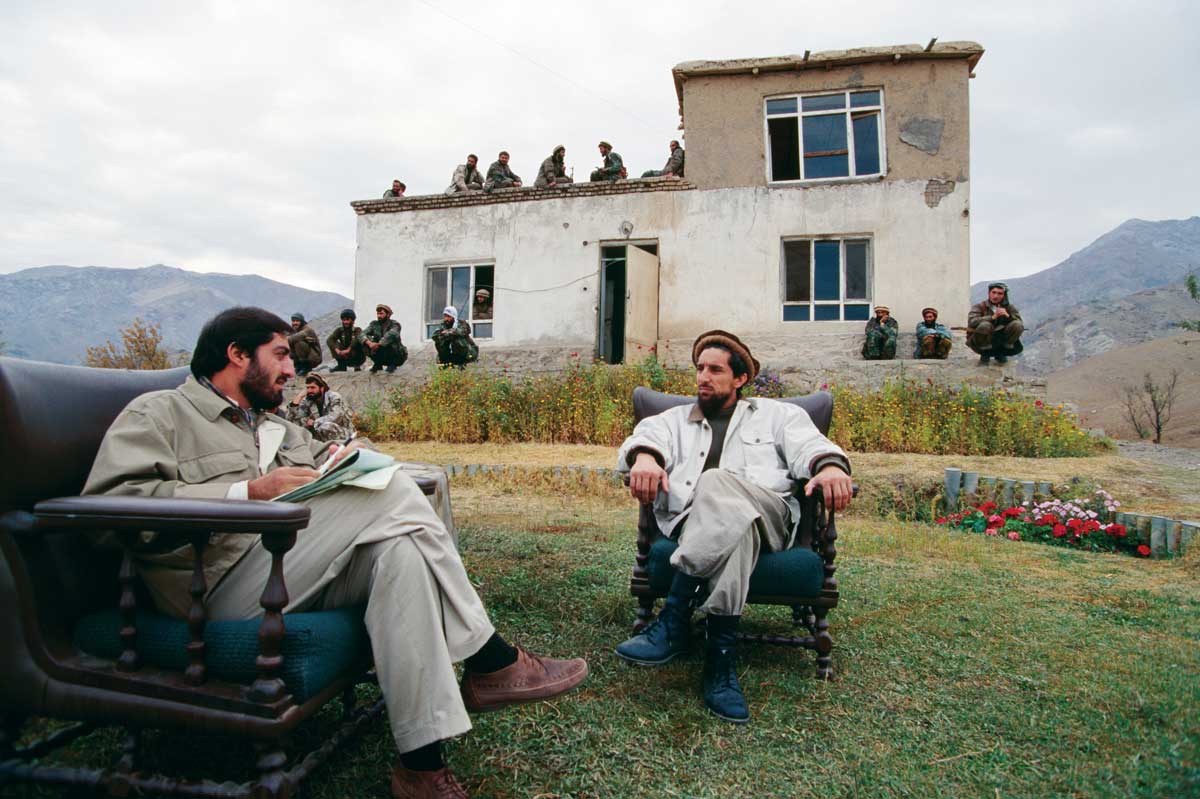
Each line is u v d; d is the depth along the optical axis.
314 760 1.62
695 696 2.39
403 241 14.90
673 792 1.82
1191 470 7.89
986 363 10.64
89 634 1.58
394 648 1.61
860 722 2.24
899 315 12.59
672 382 10.48
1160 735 2.14
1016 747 2.09
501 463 7.95
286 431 2.13
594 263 13.88
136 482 1.64
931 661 2.74
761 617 3.27
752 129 13.35
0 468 1.50
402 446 9.45
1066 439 8.76
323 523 1.70
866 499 6.92
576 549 4.28
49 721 1.96
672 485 2.69
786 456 2.67
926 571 4.22
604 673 2.54
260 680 1.44
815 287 13.16
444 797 1.64
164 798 1.52
